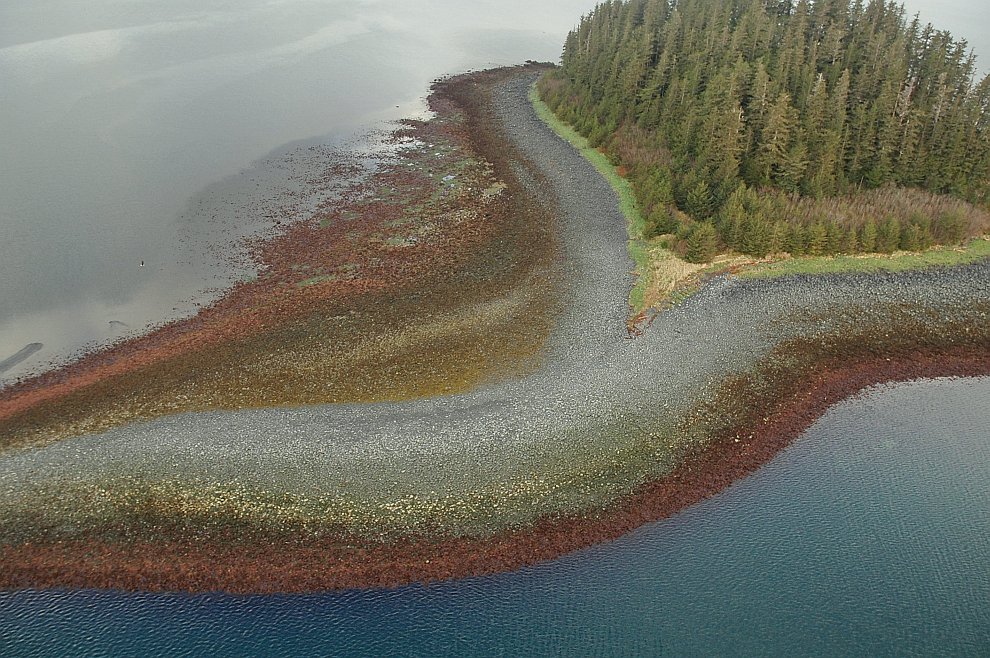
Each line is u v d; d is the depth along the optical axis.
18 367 53.59
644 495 44.28
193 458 44.81
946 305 63.34
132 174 81.69
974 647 36.88
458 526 41.44
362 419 48.53
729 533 42.47
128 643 35.38
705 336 58.34
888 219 70.50
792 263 68.44
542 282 66.31
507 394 51.41
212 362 54.25
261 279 65.50
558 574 39.53
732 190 74.00
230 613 36.88
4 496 42.09
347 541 40.28
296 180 83.81
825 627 37.53
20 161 82.50
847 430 50.66
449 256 70.56
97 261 66.75
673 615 37.78
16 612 36.66
